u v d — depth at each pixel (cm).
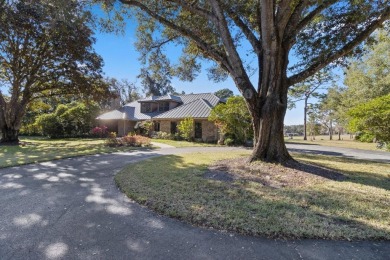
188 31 911
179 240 321
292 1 804
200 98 2689
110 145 1680
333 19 846
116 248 301
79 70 1903
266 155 818
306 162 909
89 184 618
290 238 324
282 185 586
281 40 780
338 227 351
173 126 2575
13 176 715
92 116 2958
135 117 2941
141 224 371
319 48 873
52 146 1684
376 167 912
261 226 351
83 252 292
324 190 546
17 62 1848
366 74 2384
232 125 1950
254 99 815
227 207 427
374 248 303
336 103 3128
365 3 775
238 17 887
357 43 798
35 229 355
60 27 1072
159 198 479
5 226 365
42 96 2102
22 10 1420
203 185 575
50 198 503
